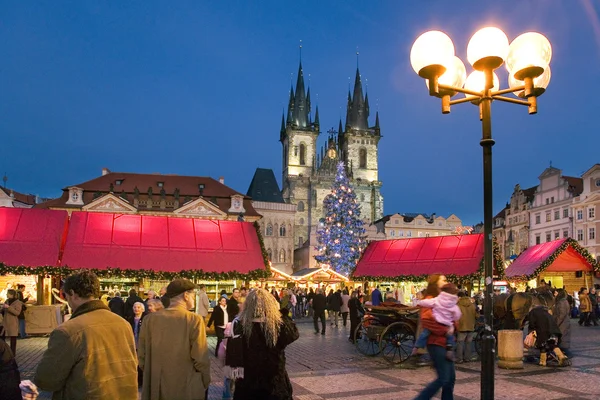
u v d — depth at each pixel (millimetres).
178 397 5652
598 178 74125
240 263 27391
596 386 11516
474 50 8258
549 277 34438
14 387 3887
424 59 8008
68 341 4414
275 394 5656
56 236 25500
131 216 27688
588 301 29172
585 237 75312
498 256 27938
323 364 15008
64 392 4457
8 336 16484
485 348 7793
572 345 19531
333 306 27953
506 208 104938
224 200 82812
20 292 21266
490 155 8156
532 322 14727
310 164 135500
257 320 5746
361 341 19391
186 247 27078
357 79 142500
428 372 13570
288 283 49938
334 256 65062
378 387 11539
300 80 139125
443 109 8633
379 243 35156
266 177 116812
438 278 9172
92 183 80375
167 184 83938
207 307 23594
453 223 123938
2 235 24766
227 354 5820
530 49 8031
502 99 8359
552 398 10289
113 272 25000
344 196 67188
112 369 4625
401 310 15195
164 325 5789
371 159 138875
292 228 103625
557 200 82875
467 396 10516
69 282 4785
